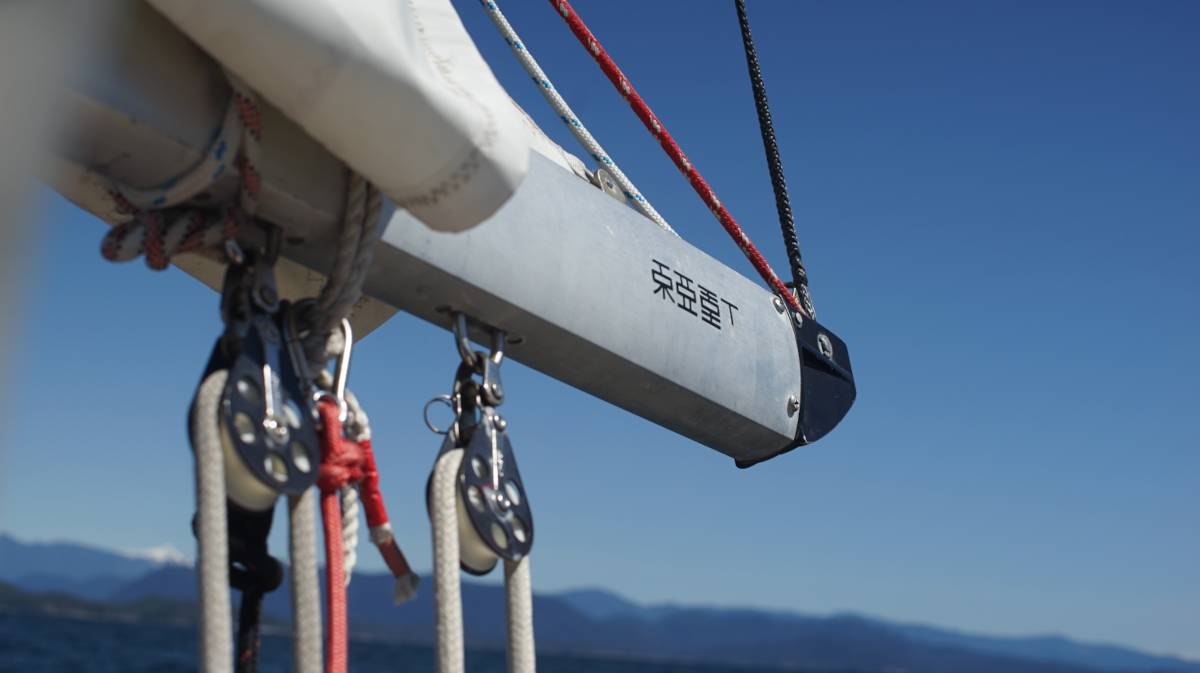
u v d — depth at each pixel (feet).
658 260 7.64
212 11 4.27
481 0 8.28
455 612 5.72
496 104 5.09
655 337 7.48
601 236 7.19
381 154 4.69
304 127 4.70
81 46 4.28
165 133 4.75
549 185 6.97
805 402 9.05
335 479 5.33
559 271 6.75
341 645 5.15
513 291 6.49
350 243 5.46
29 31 4.02
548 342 6.95
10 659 268.62
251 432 4.87
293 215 5.44
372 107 4.54
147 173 4.93
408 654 561.02
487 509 6.04
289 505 4.99
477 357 6.43
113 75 4.54
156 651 343.46
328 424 5.39
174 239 5.09
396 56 4.51
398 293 6.30
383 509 5.64
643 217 7.82
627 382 7.57
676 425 8.36
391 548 5.67
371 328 7.52
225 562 4.58
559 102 8.36
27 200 3.78
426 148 4.71
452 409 6.37
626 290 7.25
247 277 5.26
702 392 7.98
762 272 9.23
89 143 4.69
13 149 3.84
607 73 8.42
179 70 4.82
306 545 4.96
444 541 5.83
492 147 4.89
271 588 5.20
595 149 8.36
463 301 6.40
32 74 4.03
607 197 7.57
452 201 4.91
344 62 4.42
